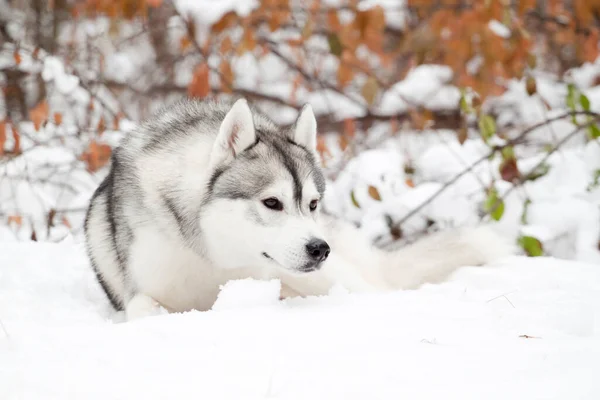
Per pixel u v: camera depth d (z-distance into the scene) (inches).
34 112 384.5
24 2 495.5
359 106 540.1
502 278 232.5
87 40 492.1
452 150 380.8
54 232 363.3
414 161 390.0
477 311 178.4
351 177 376.5
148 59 569.0
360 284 241.4
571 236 345.7
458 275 247.6
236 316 169.9
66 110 465.7
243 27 439.5
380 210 359.3
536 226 335.3
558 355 136.6
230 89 445.1
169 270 219.1
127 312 217.5
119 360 135.6
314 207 221.9
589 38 494.3
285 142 227.3
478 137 509.4
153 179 217.6
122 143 239.0
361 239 268.2
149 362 134.6
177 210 214.5
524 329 162.2
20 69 453.7
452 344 147.9
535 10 550.6
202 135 223.5
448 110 535.8
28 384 122.5
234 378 126.4
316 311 177.3
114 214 227.8
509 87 500.7
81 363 133.6
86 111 445.4
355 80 558.9
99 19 503.8
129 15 426.3
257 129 230.7
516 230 337.4
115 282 240.4
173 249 217.0
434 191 359.9
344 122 507.8
